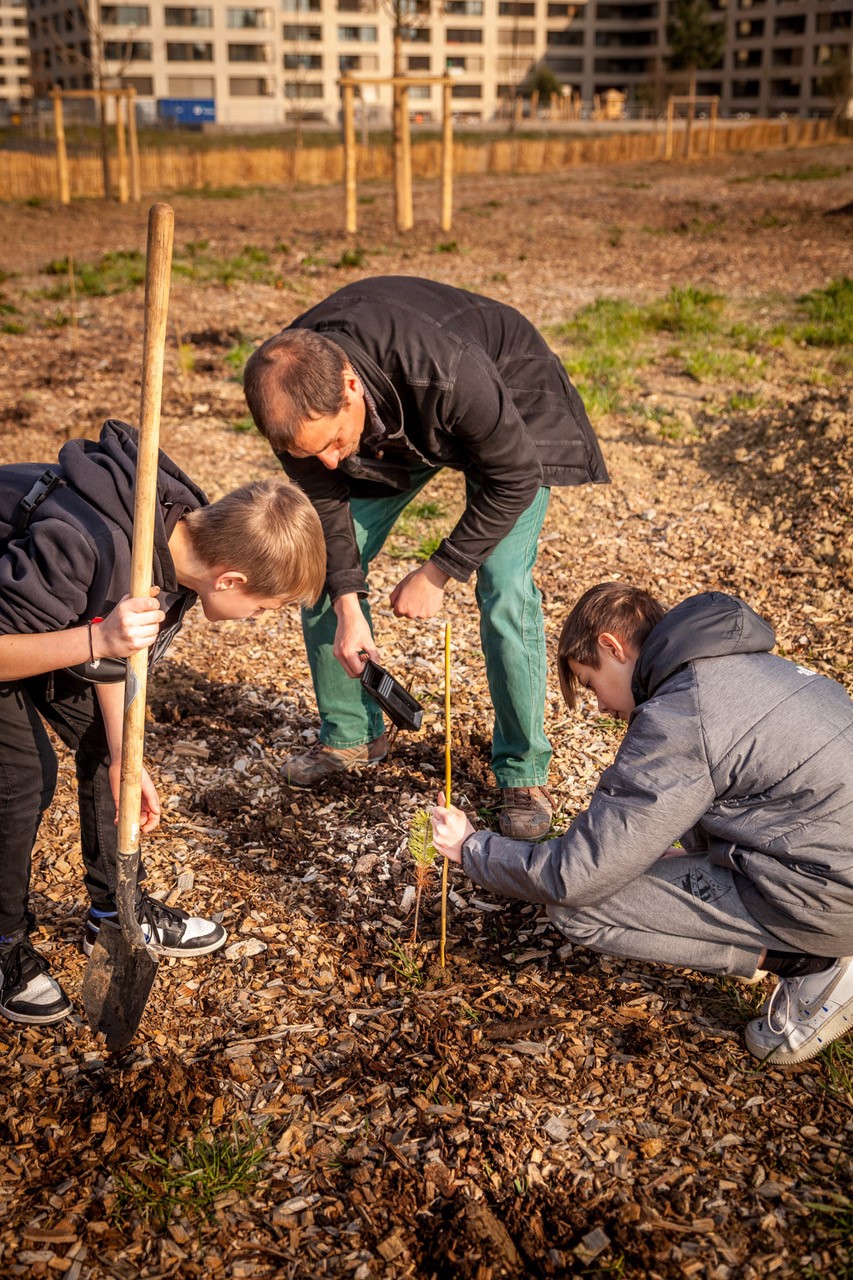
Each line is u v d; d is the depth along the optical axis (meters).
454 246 14.58
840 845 2.21
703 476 6.35
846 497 5.63
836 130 41.28
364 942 2.88
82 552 2.04
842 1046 2.49
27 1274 2.02
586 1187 2.17
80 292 11.86
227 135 55.38
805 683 2.30
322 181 28.42
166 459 2.31
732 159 32.69
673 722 2.25
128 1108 2.37
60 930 2.95
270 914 2.99
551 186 24.92
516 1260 2.03
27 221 18.92
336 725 3.55
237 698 4.14
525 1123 2.32
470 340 2.77
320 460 2.88
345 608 3.07
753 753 2.22
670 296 10.82
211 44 71.19
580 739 3.80
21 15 110.06
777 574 5.08
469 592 5.07
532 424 3.05
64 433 7.09
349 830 3.37
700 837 2.58
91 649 2.05
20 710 2.34
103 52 28.12
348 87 15.53
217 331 9.89
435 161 30.08
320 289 12.12
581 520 5.86
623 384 8.06
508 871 2.45
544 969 2.79
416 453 2.91
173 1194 2.17
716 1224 2.09
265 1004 2.68
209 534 2.19
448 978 2.74
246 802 3.49
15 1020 2.62
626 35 80.12
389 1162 2.24
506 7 77.25
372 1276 2.02
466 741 3.83
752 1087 2.40
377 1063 2.48
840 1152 2.23
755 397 7.45
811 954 2.35
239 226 17.72
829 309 10.14
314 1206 2.16
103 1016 2.43
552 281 12.62
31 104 53.09
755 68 77.75
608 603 2.47
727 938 2.38
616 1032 2.57
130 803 2.26
